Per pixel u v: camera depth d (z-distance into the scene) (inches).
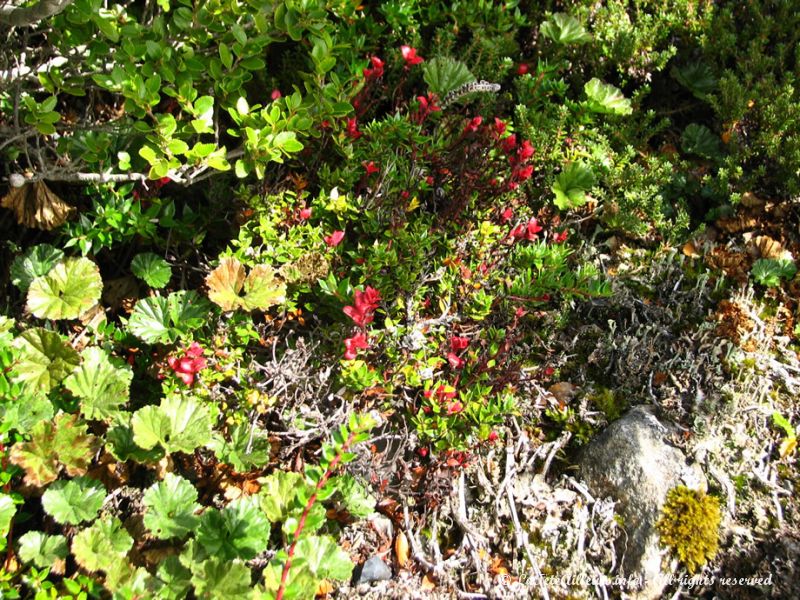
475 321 28.0
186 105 23.6
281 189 29.5
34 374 23.8
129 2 28.2
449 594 23.3
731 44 34.2
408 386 26.0
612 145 33.9
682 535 23.8
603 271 30.6
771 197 32.4
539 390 26.9
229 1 23.6
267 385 25.7
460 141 28.8
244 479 24.5
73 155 27.0
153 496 21.6
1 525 20.0
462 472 25.3
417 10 33.6
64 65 26.6
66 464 21.6
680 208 31.6
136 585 19.8
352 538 23.9
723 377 27.7
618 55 33.9
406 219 27.9
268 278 25.5
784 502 24.9
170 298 25.5
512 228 30.2
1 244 28.3
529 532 24.5
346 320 26.0
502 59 33.6
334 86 26.2
